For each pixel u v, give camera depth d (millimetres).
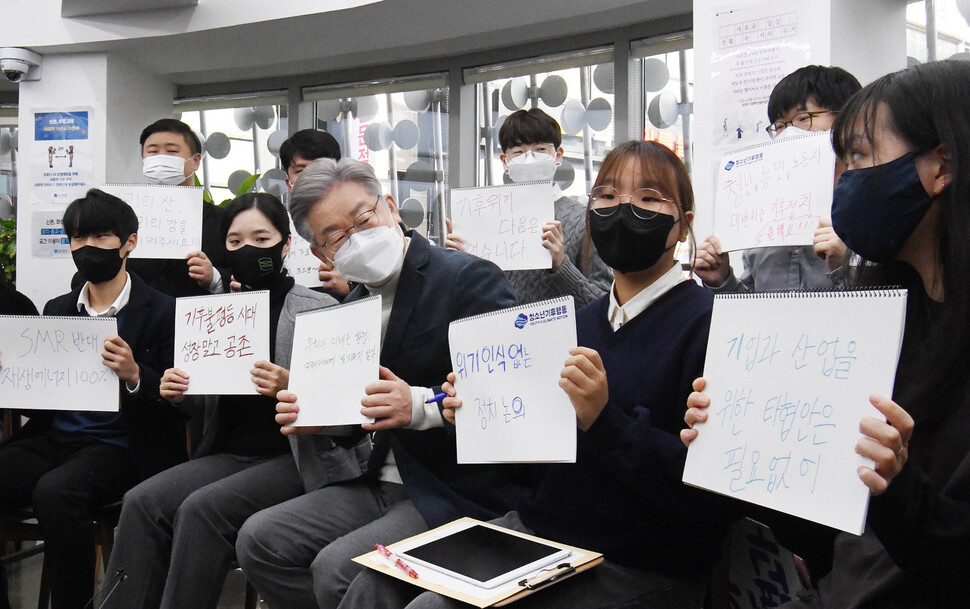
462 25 3600
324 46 3918
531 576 1238
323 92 4395
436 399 1580
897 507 857
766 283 2000
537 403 1372
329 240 1774
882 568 973
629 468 1273
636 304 1438
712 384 1090
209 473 2092
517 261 2439
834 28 2385
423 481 1721
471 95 4086
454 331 1489
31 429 2484
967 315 887
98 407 2133
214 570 1910
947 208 908
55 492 2154
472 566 1290
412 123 4258
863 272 1104
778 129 1898
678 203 1398
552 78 3859
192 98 4625
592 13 3441
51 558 2164
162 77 4453
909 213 944
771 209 1756
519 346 1405
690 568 1364
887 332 911
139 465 2248
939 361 910
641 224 1367
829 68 1849
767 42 2486
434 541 1418
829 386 950
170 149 3139
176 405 2170
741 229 1810
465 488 1684
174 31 3730
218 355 2008
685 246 1546
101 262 2312
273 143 4609
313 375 1729
